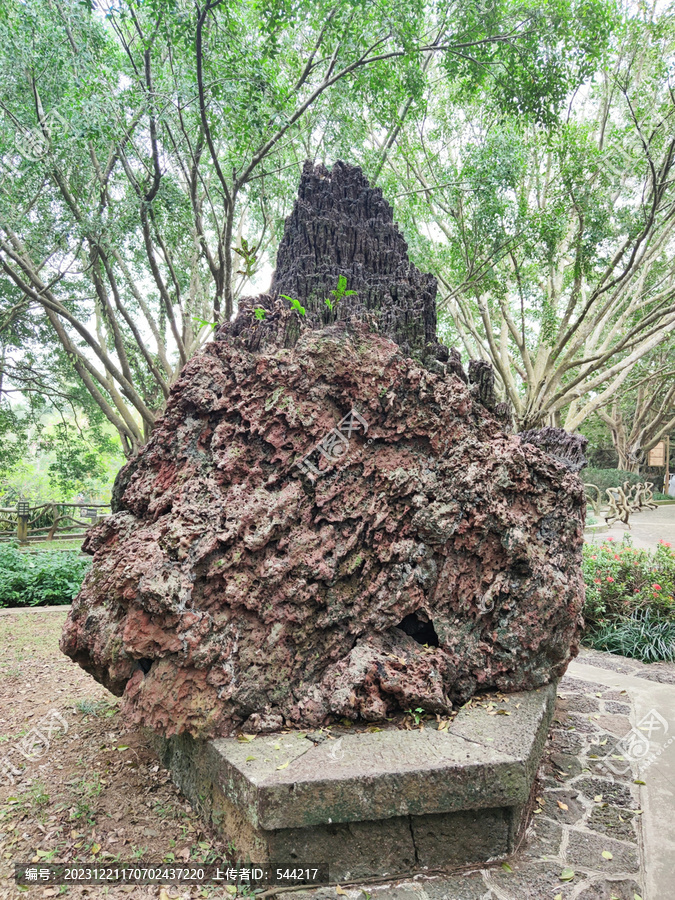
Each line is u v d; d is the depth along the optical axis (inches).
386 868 96.8
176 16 248.4
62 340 466.0
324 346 135.3
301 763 95.4
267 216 436.5
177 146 330.3
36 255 430.9
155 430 139.6
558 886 94.0
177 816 112.1
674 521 735.1
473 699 125.3
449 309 582.6
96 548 138.4
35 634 255.8
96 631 123.0
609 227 396.5
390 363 139.0
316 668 119.0
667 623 234.4
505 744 102.7
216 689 108.9
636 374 758.5
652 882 94.4
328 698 114.7
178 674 107.7
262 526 120.3
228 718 109.0
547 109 330.3
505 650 128.7
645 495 933.8
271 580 117.4
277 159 390.9
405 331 152.8
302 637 118.4
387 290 161.2
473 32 319.6
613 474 1016.2
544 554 139.0
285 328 144.3
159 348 506.6
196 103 287.7
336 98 336.8
